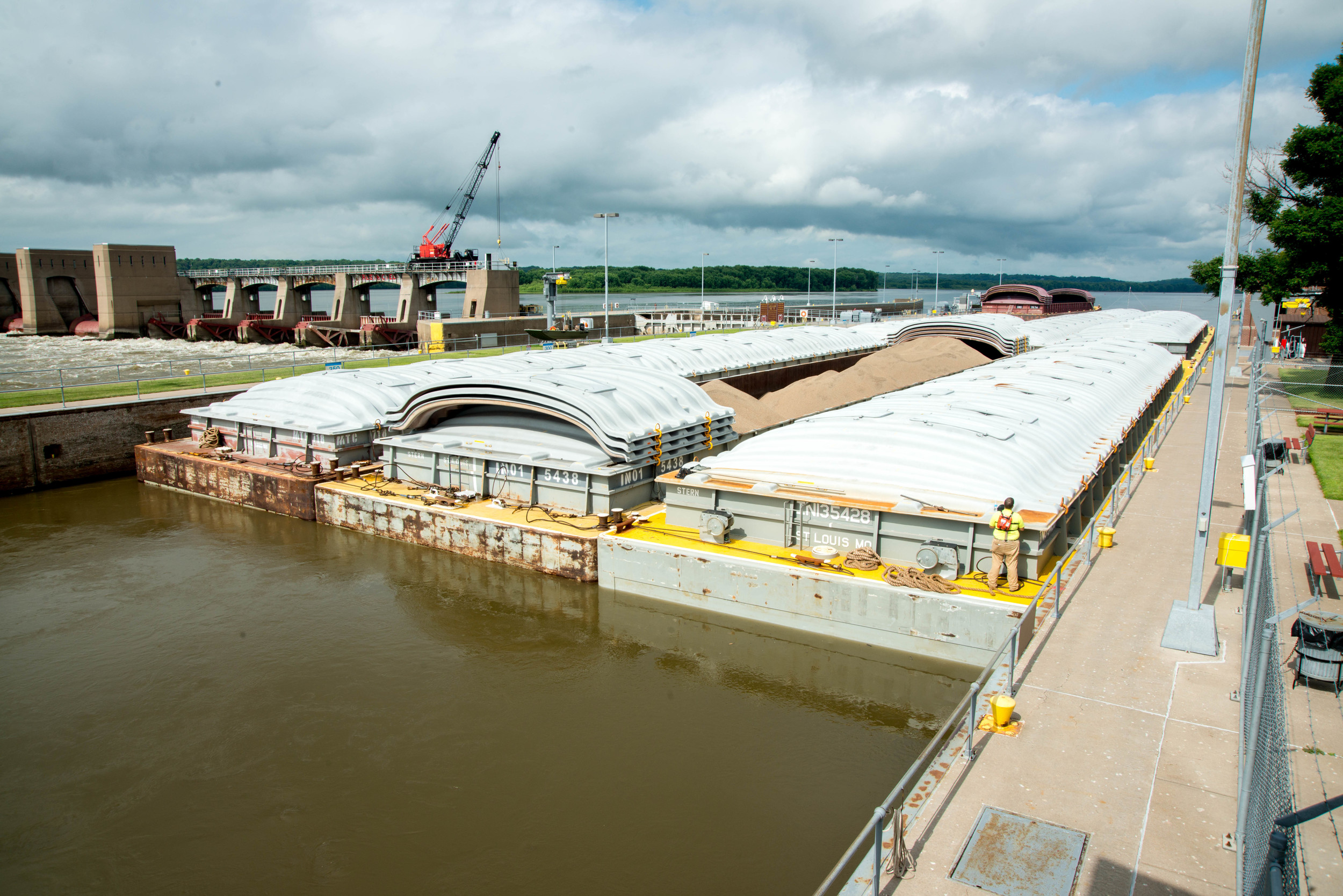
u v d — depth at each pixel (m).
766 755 15.12
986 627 17.12
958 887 9.02
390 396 33.47
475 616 21.48
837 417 24.89
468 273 101.88
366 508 27.67
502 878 12.08
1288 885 7.10
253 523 29.86
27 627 21.00
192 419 36.41
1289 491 24.97
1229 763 11.16
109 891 12.11
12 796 14.34
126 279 116.31
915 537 19.03
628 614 21.44
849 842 12.70
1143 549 19.95
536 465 25.22
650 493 26.08
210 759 15.29
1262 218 43.72
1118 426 28.44
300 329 107.75
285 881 12.16
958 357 49.88
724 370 44.66
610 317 99.50
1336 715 12.16
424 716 16.62
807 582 19.12
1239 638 14.74
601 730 16.05
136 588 23.67
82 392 45.06
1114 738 11.81
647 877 12.01
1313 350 64.00
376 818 13.52
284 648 19.70
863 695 17.56
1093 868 9.24
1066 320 87.06
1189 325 78.56
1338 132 39.19
